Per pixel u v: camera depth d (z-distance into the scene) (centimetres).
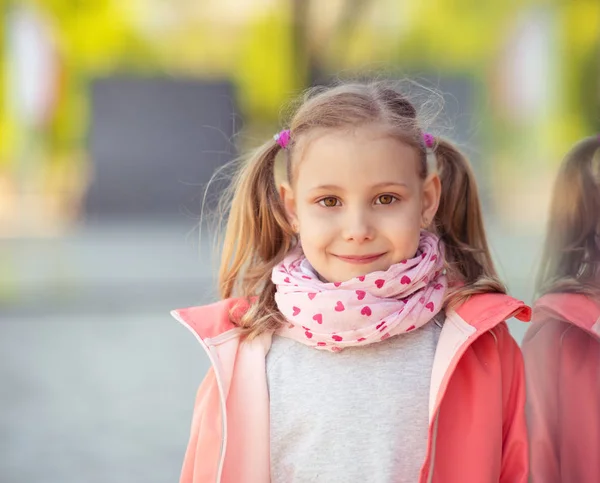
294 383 211
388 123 205
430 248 212
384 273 203
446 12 1623
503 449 210
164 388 580
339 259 206
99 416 518
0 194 1956
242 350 218
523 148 1816
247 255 235
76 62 1923
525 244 1235
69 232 1606
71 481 414
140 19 1792
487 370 207
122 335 752
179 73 1967
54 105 1898
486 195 1755
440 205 238
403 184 205
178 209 1994
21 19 1670
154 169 1995
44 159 1967
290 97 301
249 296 228
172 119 1989
